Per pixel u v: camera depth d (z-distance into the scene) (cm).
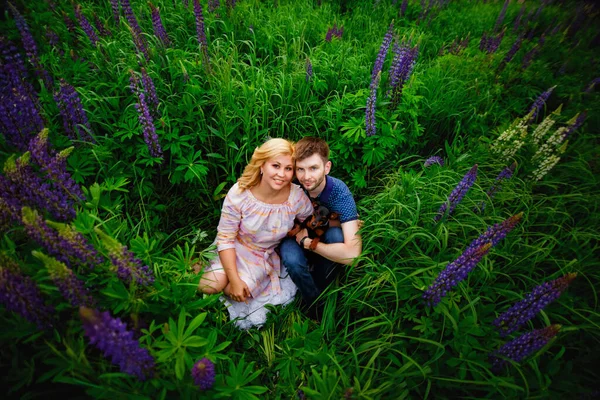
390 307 229
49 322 148
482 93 399
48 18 342
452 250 252
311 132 343
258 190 224
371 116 297
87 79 303
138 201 279
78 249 155
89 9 367
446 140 375
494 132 365
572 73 478
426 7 583
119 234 220
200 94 309
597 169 327
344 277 258
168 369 154
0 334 147
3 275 128
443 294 190
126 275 164
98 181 264
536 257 240
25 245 186
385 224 253
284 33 425
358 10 534
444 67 420
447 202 240
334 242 240
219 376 172
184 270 209
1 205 158
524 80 424
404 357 194
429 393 185
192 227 289
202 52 326
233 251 234
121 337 124
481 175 328
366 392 169
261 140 322
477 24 590
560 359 200
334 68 384
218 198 307
